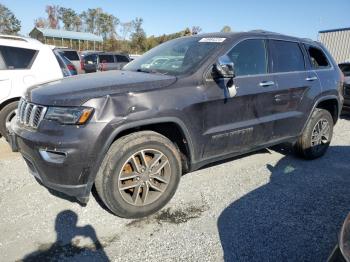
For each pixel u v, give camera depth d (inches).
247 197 142.6
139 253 104.7
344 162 192.5
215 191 147.6
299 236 114.8
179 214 128.0
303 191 150.2
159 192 128.0
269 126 159.8
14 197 136.9
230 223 122.1
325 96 187.8
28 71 209.9
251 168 176.1
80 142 106.9
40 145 109.9
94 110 108.7
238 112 144.8
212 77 135.3
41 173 114.7
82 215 125.0
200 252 105.5
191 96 127.7
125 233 115.0
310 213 130.3
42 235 112.3
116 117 110.6
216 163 180.4
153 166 124.4
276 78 160.7
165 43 177.5
